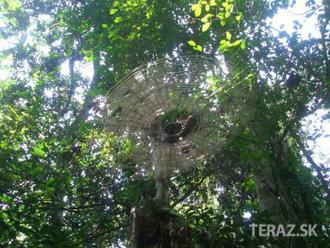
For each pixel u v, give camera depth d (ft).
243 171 33.47
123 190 31.04
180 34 31.37
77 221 33.04
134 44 31.09
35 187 29.04
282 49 26.37
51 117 37.17
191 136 17.13
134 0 31.65
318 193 30.12
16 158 29.84
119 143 18.17
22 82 42.98
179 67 16.25
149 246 18.51
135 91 15.92
